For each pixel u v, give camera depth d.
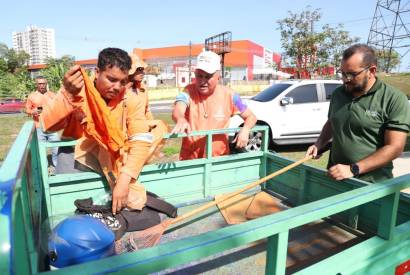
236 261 1.95
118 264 0.84
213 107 3.11
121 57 1.83
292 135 7.52
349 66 2.15
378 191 1.51
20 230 0.94
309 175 2.64
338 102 2.45
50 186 2.27
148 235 2.04
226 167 2.98
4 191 0.80
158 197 2.44
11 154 1.11
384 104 2.15
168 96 31.05
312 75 21.80
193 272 1.85
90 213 2.04
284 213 1.21
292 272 1.84
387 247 1.72
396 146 2.08
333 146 2.54
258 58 53.81
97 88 1.96
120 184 1.96
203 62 2.90
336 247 2.10
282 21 21.91
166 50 55.09
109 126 1.89
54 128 2.05
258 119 7.22
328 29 21.41
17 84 21.98
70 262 1.48
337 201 1.35
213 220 2.48
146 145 2.05
